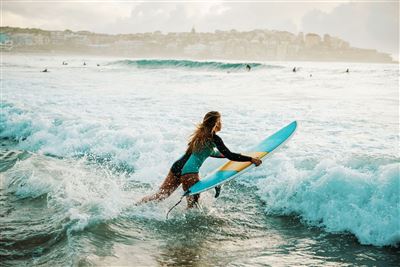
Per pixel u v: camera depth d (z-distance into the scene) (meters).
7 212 4.53
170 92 17.42
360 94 17.03
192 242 3.94
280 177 5.37
